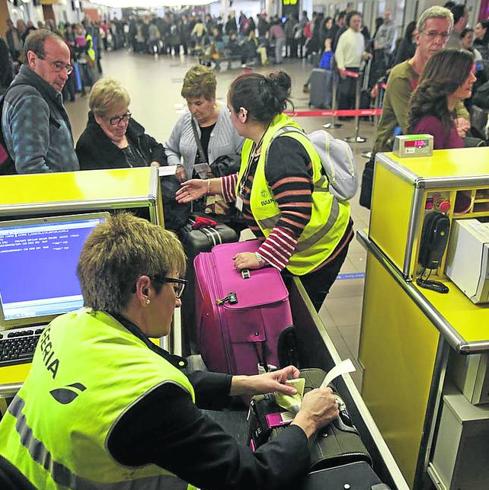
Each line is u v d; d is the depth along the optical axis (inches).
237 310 67.7
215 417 65.2
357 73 267.0
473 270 64.3
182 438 35.6
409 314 71.1
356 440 48.9
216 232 94.7
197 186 94.4
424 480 72.9
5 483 36.1
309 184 72.7
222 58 559.2
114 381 34.9
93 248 39.4
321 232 78.1
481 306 65.0
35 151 85.4
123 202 61.2
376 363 85.8
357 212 171.6
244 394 53.6
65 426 34.5
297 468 42.8
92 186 66.0
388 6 342.6
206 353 72.0
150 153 109.4
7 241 61.1
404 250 70.4
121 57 730.2
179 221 98.2
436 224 66.6
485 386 62.4
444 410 66.4
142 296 39.5
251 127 75.1
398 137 75.6
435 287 68.6
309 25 569.3
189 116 109.0
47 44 86.3
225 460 37.6
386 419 83.1
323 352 67.6
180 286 43.1
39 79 87.9
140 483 36.0
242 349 68.8
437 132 84.1
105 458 34.1
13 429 38.7
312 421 47.0
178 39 727.1
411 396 72.7
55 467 35.4
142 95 387.9
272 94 73.1
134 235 39.9
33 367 39.7
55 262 62.9
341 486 44.4
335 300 127.2
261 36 616.4
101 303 39.3
